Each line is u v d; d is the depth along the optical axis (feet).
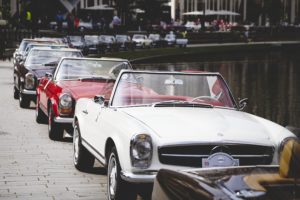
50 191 28.84
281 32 355.77
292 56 263.29
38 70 59.41
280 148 24.04
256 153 23.99
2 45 152.35
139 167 23.29
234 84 128.77
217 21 342.03
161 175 17.80
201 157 23.44
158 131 23.91
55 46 73.46
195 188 15.67
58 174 32.42
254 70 177.06
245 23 383.86
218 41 311.06
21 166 34.32
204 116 25.98
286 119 74.90
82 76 44.98
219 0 443.32
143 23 323.37
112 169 25.57
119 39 216.74
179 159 23.38
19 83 63.31
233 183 15.65
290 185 15.39
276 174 16.43
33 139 43.32
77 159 33.09
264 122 26.58
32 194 28.25
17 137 44.09
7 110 59.72
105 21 273.95
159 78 29.22
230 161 23.49
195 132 23.91
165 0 350.02
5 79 97.35
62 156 37.37
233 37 319.27
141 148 23.24
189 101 28.73
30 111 59.26
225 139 23.58
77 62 46.03
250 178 15.98
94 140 29.01
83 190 29.12
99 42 196.85
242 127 25.02
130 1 311.88
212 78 29.94
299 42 332.19
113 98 28.27
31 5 198.59
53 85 43.86
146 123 24.70
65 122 40.75
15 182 30.55
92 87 41.83
